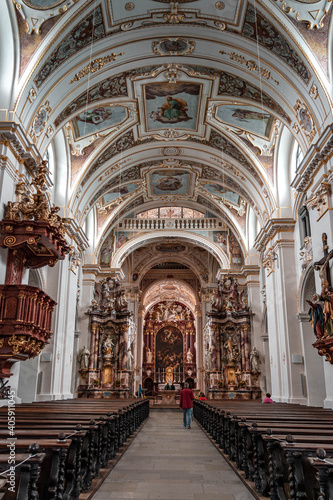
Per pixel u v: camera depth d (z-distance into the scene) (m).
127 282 30.62
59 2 10.16
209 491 5.43
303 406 12.34
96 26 11.47
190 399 13.82
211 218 25.97
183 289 40.91
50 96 12.14
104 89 14.09
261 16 11.18
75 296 17.39
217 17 11.79
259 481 5.20
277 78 12.60
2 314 9.23
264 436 4.63
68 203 16.44
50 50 10.98
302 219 15.22
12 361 9.62
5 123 10.04
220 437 8.96
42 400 14.21
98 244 23.75
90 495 4.93
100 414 7.04
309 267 14.44
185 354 45.78
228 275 25.08
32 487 3.13
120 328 24.22
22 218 10.29
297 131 13.27
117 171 19.48
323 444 3.96
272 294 17.19
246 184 18.81
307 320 15.09
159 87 14.98
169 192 23.84
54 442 3.83
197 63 13.66
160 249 30.58
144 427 13.88
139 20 11.91
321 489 3.21
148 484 5.71
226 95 14.89
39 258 10.77
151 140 18.61
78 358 22.72
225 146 17.91
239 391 22.83
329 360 10.84
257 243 18.48
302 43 11.12
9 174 10.37
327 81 11.17
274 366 16.66
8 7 9.99
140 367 32.72
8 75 10.68
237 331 24.59
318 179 11.95
